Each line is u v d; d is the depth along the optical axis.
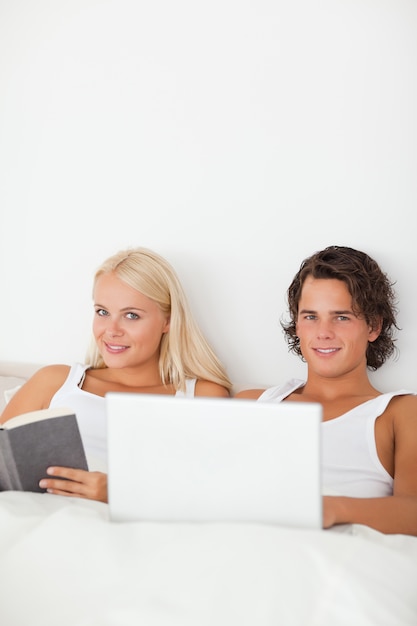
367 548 1.26
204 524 1.27
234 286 2.29
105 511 1.49
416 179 2.06
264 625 1.12
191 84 2.29
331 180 2.15
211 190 2.29
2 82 2.54
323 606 1.15
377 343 2.04
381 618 1.15
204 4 2.26
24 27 2.50
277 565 1.19
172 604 1.15
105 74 2.40
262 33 2.19
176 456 1.28
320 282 1.95
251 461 1.26
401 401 1.88
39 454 1.59
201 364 2.19
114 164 2.41
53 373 2.19
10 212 2.57
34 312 2.57
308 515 1.26
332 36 2.12
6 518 1.39
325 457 1.88
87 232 2.46
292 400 2.02
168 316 2.16
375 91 2.08
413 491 1.76
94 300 2.16
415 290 2.08
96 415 2.08
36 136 2.51
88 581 1.22
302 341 2.00
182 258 2.35
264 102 2.21
